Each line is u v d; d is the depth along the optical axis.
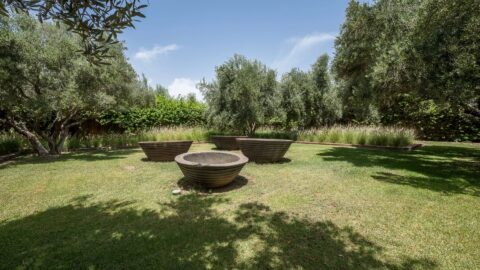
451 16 4.42
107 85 8.84
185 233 2.53
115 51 9.01
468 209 3.14
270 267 1.96
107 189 4.12
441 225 2.70
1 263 2.03
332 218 2.90
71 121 11.45
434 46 4.63
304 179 4.68
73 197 3.72
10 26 6.60
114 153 8.72
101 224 2.76
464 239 2.40
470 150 8.48
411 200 3.47
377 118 12.61
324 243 2.33
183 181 4.58
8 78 6.23
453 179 4.61
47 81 7.24
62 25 7.51
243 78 10.53
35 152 8.80
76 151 9.54
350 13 7.11
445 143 10.76
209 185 4.05
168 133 11.77
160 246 2.28
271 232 2.55
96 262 2.03
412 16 5.54
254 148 6.34
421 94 5.28
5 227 2.69
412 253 2.16
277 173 5.18
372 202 3.41
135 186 4.29
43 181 4.65
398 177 4.78
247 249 2.22
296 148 9.45
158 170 5.57
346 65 7.91
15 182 4.58
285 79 12.66
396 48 5.09
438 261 2.05
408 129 11.18
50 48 6.98
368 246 2.28
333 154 7.79
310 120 13.27
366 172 5.21
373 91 6.57
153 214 3.04
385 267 1.96
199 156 4.93
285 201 3.48
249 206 3.30
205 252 2.18
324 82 13.16
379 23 6.53
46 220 2.88
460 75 4.36
